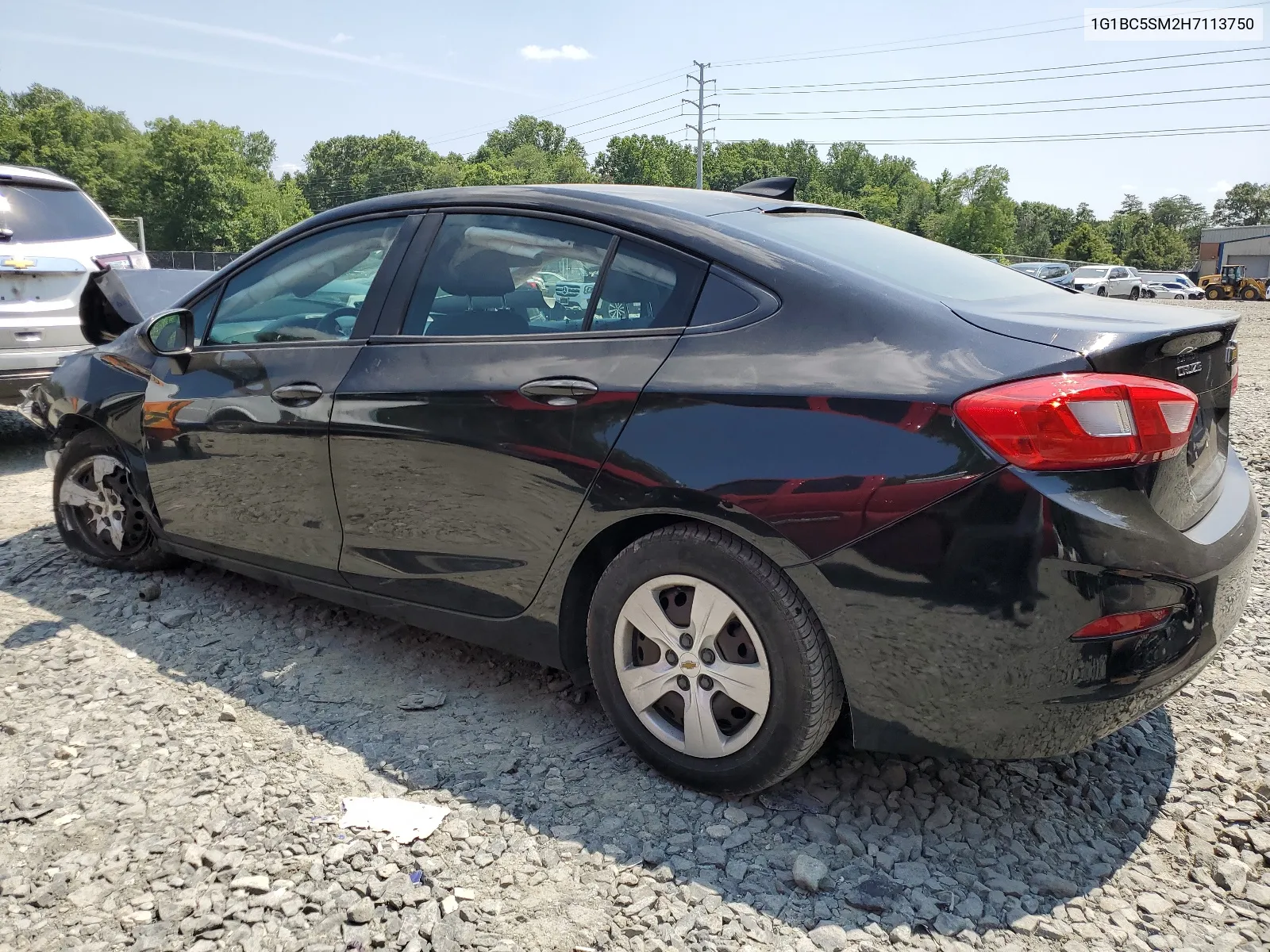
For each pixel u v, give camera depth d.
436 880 2.14
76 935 1.98
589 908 2.07
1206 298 43.81
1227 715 2.93
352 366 2.99
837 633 2.16
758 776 2.35
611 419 2.41
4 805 2.43
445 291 2.89
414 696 3.02
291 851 2.24
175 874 2.17
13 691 3.05
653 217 2.61
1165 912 2.07
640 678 2.51
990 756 2.15
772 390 2.21
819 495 2.12
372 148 135.25
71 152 98.62
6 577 4.07
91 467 4.07
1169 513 2.09
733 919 2.04
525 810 2.42
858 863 2.22
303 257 3.33
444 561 2.82
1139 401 2.00
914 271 2.60
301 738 2.78
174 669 3.23
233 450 3.33
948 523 2.01
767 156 145.50
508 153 164.75
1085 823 2.39
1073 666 2.01
